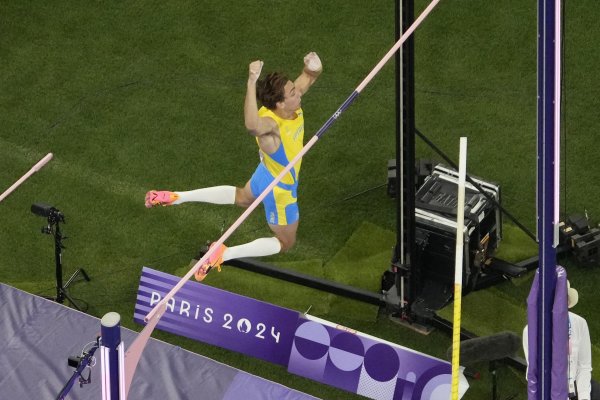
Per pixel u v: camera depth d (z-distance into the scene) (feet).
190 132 167.22
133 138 166.71
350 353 122.62
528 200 152.35
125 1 190.60
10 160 163.53
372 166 159.63
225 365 114.32
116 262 146.92
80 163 162.71
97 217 153.69
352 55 177.27
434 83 171.42
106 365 80.28
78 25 187.62
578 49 173.78
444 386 117.70
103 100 173.78
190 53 180.86
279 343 126.72
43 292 141.90
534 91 168.45
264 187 128.26
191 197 132.16
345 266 144.66
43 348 115.96
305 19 184.55
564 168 155.63
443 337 133.59
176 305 131.95
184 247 148.77
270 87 119.03
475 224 132.87
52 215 130.72
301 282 140.67
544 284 81.00
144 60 180.34
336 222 151.53
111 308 139.95
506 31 178.09
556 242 79.15
